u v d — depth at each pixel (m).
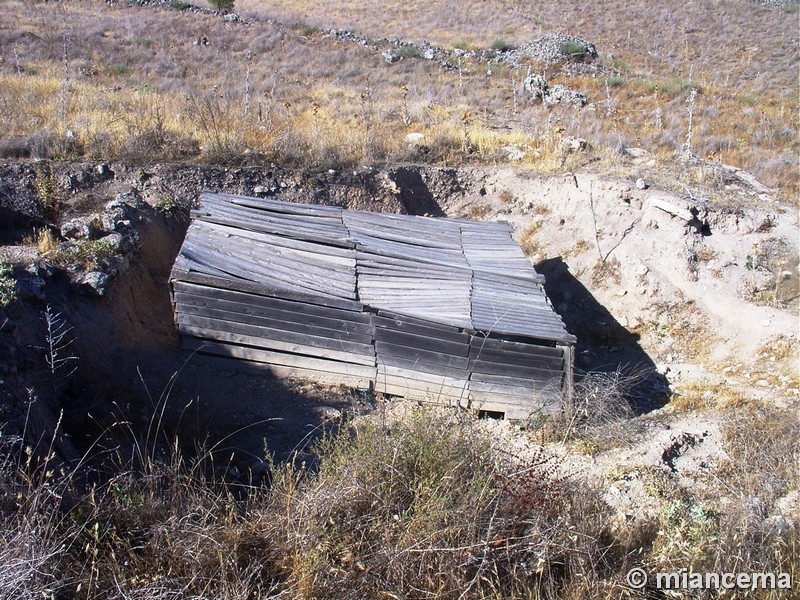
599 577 5.68
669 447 8.97
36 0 27.66
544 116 20.34
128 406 8.06
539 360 9.58
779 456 8.41
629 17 42.41
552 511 6.02
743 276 13.28
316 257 10.63
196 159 14.04
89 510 5.38
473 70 26.80
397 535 5.46
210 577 4.99
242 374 9.83
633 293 13.56
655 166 16.09
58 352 8.15
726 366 12.02
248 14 31.56
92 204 12.11
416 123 17.86
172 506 5.55
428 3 43.38
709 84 28.61
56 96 16.28
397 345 9.71
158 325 10.43
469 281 10.64
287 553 5.28
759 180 16.20
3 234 10.77
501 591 5.31
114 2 29.11
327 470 6.17
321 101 19.81
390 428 7.08
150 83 19.86
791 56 35.53
